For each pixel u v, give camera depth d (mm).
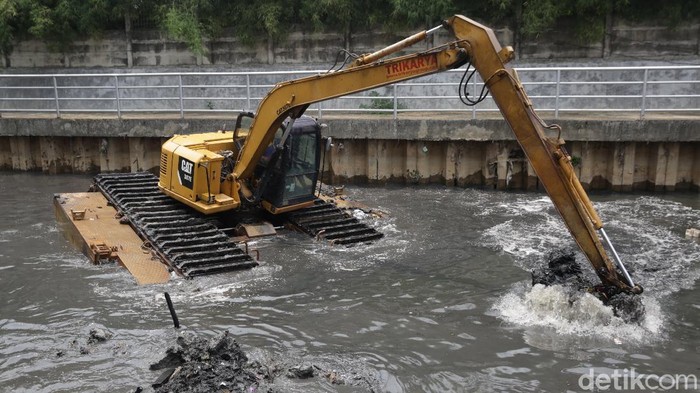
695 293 9531
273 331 8320
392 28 20203
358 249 11578
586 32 18875
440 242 11953
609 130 15617
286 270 10531
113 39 21594
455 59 9438
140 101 21672
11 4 20891
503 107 9055
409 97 16625
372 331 8359
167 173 12477
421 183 17094
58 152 18922
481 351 7855
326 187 15414
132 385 6957
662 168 15828
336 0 19812
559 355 7770
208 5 20828
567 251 10625
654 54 18828
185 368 7043
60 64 21922
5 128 18656
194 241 11047
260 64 21172
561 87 19219
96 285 9828
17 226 13188
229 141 12648
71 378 7125
